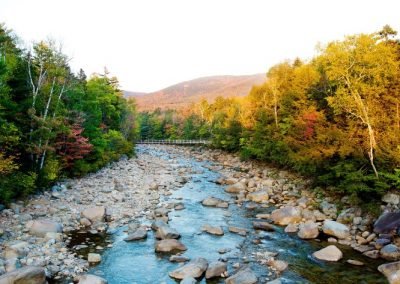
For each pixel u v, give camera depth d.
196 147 80.31
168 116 119.31
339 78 22.36
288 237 18.19
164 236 17.34
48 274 12.75
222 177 38.53
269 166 41.84
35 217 19.45
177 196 28.02
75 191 26.64
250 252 16.08
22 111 24.92
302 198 25.56
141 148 82.12
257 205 25.22
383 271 13.54
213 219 21.61
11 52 26.55
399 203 18.89
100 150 36.16
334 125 23.77
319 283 12.87
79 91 32.94
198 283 12.79
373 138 20.66
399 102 21.19
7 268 12.42
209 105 99.44
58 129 27.52
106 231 18.33
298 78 35.34
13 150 22.38
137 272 13.68
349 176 20.73
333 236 18.17
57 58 26.09
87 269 13.70
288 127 34.28
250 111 50.03
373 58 20.72
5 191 20.00
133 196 26.44
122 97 65.62
